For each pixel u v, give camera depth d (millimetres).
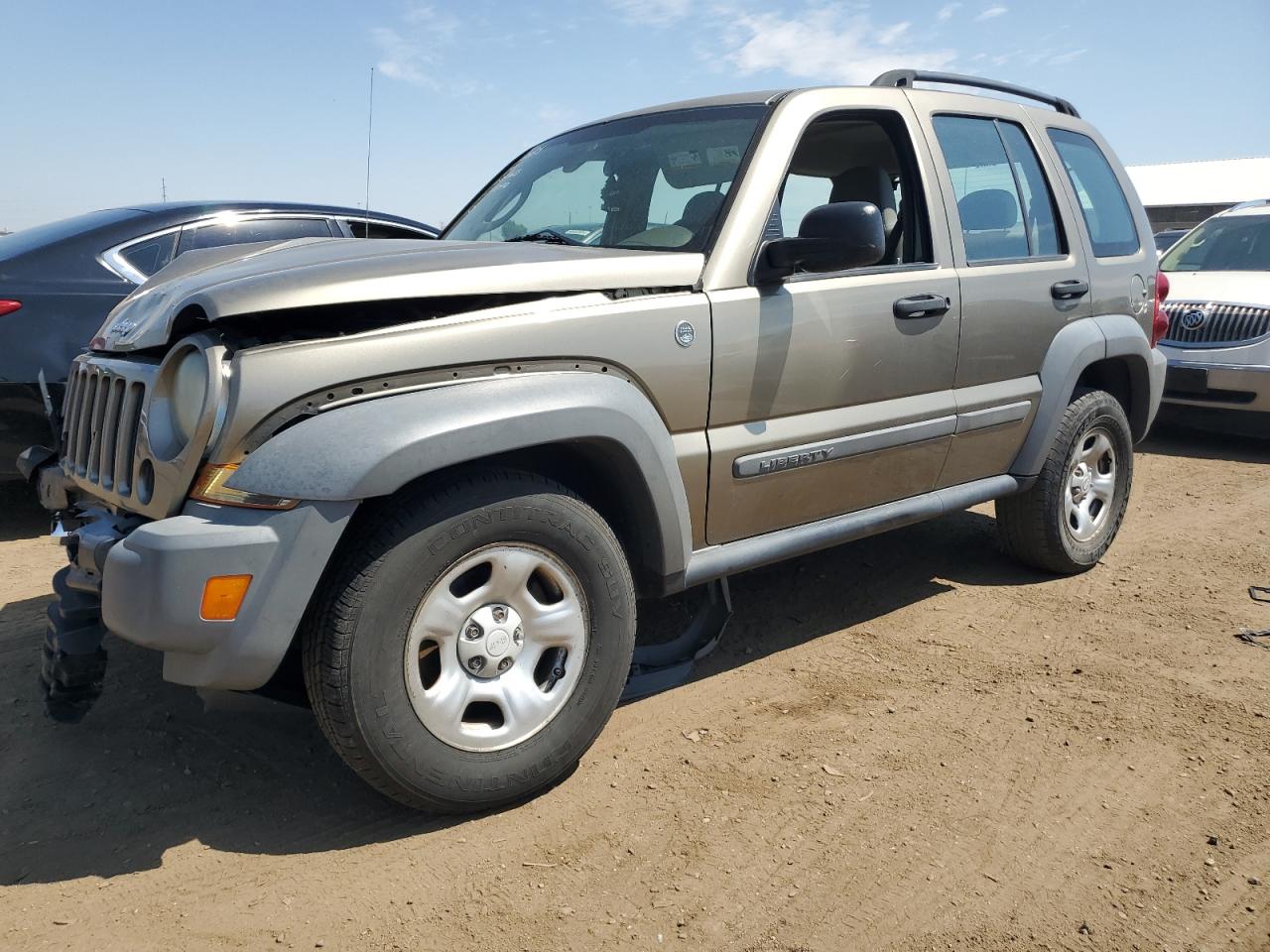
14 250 5363
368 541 2453
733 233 3225
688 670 3373
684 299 3062
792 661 3801
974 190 4129
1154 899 2414
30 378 5078
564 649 2805
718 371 3139
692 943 2240
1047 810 2791
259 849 2572
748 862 2535
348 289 2504
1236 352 7918
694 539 3242
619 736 3199
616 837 2635
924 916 2338
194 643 2330
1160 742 3189
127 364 2789
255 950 2193
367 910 2332
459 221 4242
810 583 4676
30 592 4398
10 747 3049
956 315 3906
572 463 3008
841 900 2391
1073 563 4754
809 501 3547
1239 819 2758
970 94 4367
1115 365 4961
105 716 3236
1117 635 4102
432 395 2545
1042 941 2260
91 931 2246
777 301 3283
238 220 6066
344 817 2727
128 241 5586
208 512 2383
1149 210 44625
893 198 3990
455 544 2529
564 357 2785
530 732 2725
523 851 2570
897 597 4520
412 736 2512
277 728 3203
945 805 2807
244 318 2521
